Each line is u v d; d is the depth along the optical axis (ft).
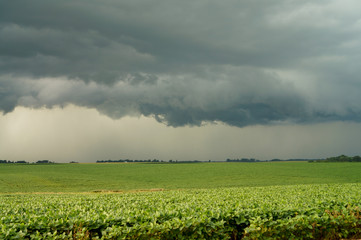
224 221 39.24
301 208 46.16
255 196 74.18
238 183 218.18
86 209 52.90
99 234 38.22
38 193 160.66
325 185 131.34
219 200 64.18
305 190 99.50
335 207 48.11
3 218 38.40
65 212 45.55
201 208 47.01
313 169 320.29
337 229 44.55
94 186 203.82
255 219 39.70
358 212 46.26
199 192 105.60
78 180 234.79
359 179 234.79
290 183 213.87
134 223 38.55
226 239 40.57
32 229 35.68
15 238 32.81
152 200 70.23
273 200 62.03
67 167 400.47
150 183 224.74
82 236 35.17
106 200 74.28
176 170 336.90
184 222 37.17
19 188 185.98
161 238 36.94
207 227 38.45
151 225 35.88
